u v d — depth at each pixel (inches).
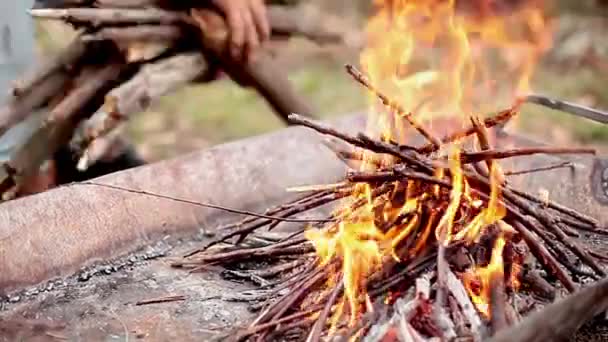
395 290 57.1
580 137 154.2
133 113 85.8
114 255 72.8
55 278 69.1
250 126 170.2
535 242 58.7
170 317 63.8
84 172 96.8
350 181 60.3
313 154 87.4
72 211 71.7
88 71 86.0
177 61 89.5
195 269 70.9
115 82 86.7
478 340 52.2
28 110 85.9
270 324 57.3
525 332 47.1
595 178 83.3
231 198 81.3
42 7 94.3
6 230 67.9
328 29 103.8
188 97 186.1
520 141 86.0
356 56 197.0
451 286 55.0
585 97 171.8
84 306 65.6
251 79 96.4
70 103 85.0
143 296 66.9
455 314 54.1
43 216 70.1
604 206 81.0
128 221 74.5
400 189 60.4
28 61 98.3
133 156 103.1
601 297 49.0
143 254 73.7
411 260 58.3
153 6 87.0
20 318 63.9
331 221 67.4
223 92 188.7
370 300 56.7
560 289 63.1
